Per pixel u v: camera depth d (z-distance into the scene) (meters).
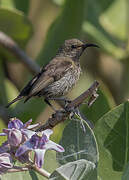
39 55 13.44
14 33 14.01
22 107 12.01
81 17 13.09
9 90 13.36
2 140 8.82
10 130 7.30
